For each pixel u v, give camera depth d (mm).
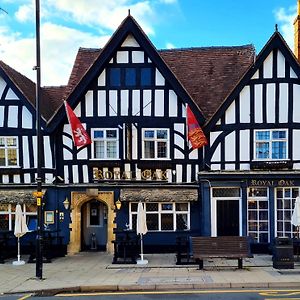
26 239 16703
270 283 10977
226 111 16375
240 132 16250
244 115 16250
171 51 19766
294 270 12703
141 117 16844
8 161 17047
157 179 16688
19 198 16500
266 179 15797
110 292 10703
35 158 16953
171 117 16812
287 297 9633
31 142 16969
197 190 16453
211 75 18406
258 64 16188
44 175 16797
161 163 16688
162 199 16250
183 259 14867
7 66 18031
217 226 16094
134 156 16797
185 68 18938
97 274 12672
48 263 14781
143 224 14227
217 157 16312
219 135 16328
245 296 9844
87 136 16188
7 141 17062
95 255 16422
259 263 13984
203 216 15945
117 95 16938
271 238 15812
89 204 17672
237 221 16062
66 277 12297
